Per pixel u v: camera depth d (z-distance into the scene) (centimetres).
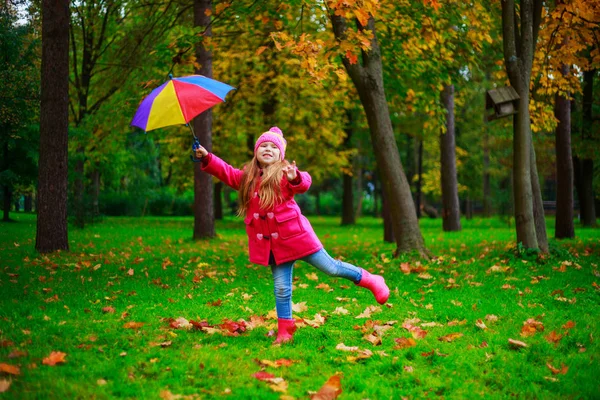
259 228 420
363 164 2691
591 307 560
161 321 485
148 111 410
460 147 2927
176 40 887
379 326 472
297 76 1728
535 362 387
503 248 1114
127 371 343
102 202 3325
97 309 529
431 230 2052
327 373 356
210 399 306
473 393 324
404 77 1252
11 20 1420
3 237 1240
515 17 955
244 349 403
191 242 1355
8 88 1322
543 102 1283
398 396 317
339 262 436
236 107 1970
